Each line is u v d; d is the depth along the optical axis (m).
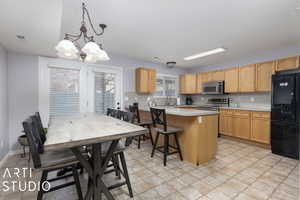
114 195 1.69
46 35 2.12
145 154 2.88
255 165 2.42
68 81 3.50
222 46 3.44
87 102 3.75
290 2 1.82
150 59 4.66
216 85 4.60
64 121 2.06
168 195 1.68
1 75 2.52
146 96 4.90
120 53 4.02
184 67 5.91
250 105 4.19
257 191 1.75
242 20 2.27
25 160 2.63
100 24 2.39
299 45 3.22
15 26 1.85
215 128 2.67
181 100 5.97
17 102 2.96
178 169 2.28
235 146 3.39
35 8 1.47
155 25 2.43
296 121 2.68
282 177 2.05
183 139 2.65
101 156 1.55
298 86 2.67
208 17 2.18
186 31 2.65
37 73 3.15
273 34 2.78
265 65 3.53
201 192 1.73
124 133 1.39
